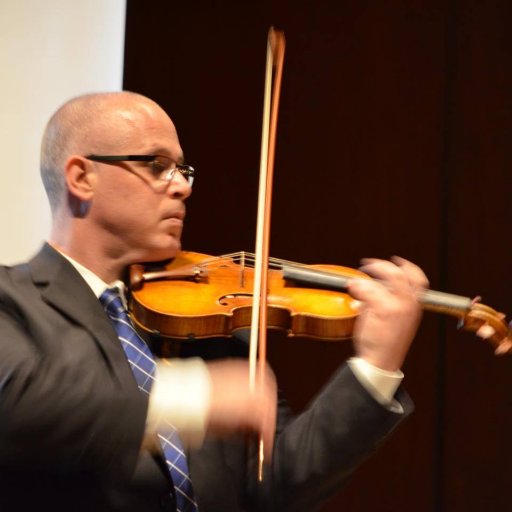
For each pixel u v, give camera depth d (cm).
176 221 641
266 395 504
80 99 655
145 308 615
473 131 1060
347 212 1051
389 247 1051
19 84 1004
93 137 630
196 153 1029
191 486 572
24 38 1010
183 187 640
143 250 635
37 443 492
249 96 1038
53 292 588
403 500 1054
